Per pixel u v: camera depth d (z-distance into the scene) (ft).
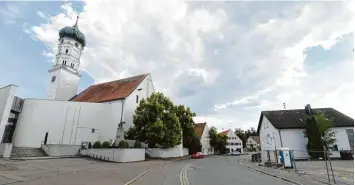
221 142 230.07
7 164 53.72
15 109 97.30
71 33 152.46
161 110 110.73
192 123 149.89
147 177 43.75
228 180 39.65
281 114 126.11
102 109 116.67
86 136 108.37
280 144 112.47
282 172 50.80
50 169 49.16
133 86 130.72
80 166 59.47
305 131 110.22
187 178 42.32
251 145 292.61
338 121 112.06
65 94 145.89
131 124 119.75
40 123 100.89
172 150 129.90
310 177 41.75
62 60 149.69
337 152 103.96
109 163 72.95
